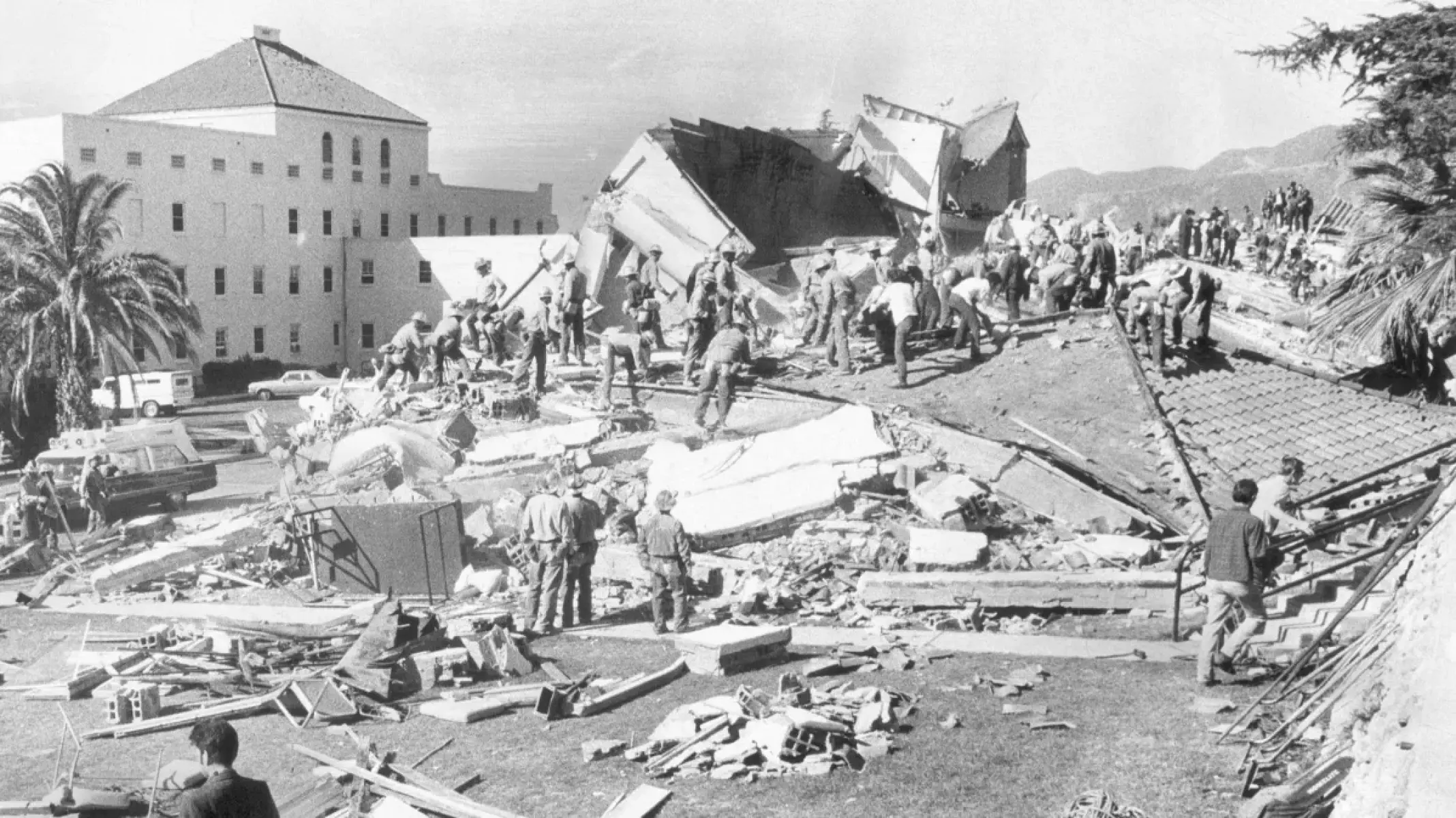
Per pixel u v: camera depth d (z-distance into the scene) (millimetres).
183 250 68188
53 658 15227
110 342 46531
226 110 73062
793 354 28938
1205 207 51406
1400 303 23922
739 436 23141
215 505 31859
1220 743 10227
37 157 62938
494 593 18500
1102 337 25938
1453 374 26312
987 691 12227
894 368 25938
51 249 45188
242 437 47625
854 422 21328
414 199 79750
